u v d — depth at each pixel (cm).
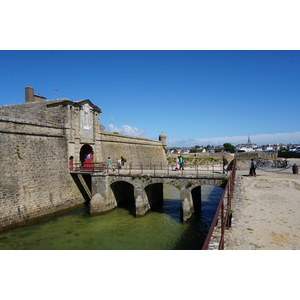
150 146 4262
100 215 2119
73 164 2405
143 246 1500
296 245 626
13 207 1734
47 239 1581
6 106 2511
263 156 4362
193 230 1780
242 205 1032
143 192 2111
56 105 2406
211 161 4928
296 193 1267
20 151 1830
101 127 4159
